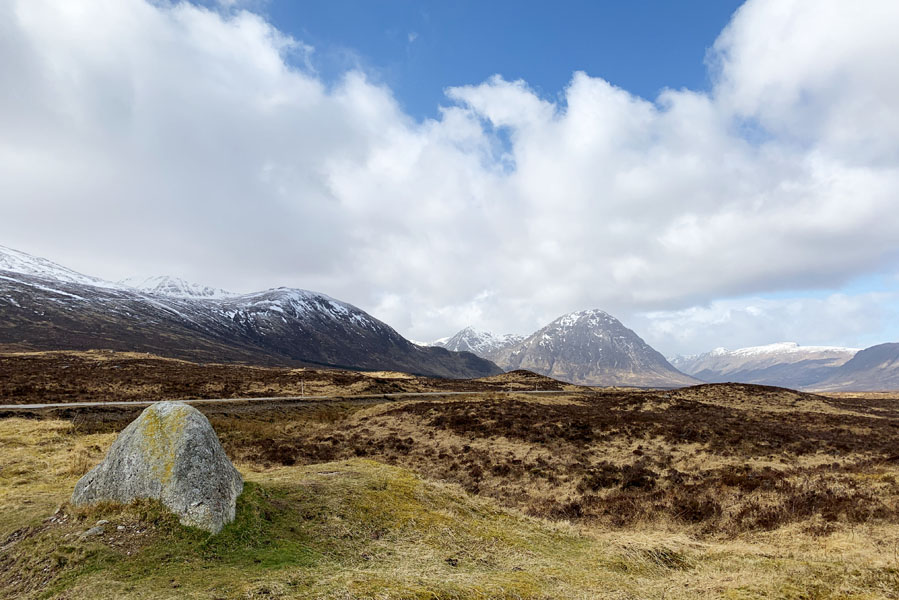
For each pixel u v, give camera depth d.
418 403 52.03
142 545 9.52
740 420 42.25
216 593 7.74
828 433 35.50
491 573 10.51
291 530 11.48
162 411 12.12
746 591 10.23
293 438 36.84
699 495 20.31
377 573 9.49
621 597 9.65
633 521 18.80
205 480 10.84
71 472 17.67
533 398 62.88
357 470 17.66
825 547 13.34
